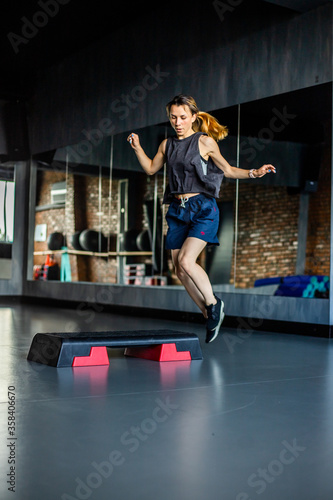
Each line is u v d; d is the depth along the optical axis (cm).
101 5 710
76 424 209
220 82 641
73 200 900
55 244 940
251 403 249
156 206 759
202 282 359
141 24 749
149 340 360
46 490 147
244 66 612
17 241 1016
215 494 147
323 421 220
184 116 349
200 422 215
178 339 371
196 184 353
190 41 677
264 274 757
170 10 702
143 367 338
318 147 623
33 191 998
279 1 522
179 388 279
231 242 767
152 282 765
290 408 241
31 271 1002
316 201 688
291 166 658
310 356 399
